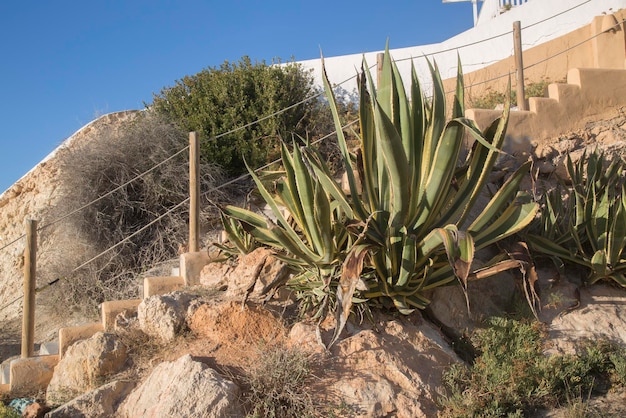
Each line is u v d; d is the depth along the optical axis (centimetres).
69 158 1209
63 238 1186
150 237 1178
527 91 1255
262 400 572
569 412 582
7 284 1362
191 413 548
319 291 664
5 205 1478
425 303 663
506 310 723
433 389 602
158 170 1206
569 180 943
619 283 747
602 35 1233
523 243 677
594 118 1045
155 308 693
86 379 667
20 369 742
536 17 1353
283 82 1350
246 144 1266
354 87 1508
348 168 694
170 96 1385
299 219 672
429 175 657
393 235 634
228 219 819
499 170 896
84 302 1091
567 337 689
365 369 600
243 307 671
